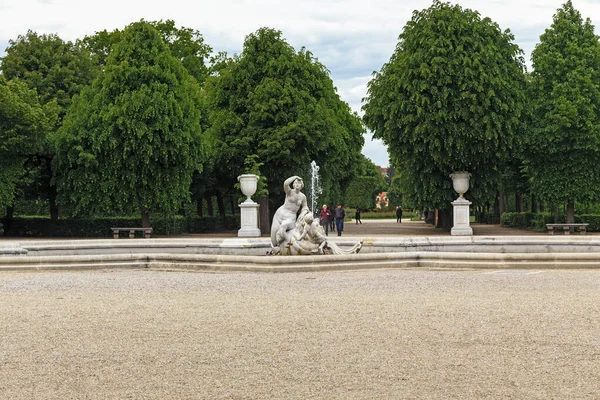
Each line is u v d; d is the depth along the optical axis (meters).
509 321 10.04
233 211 58.25
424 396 6.65
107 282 15.88
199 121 44.69
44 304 12.22
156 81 40.19
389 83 40.16
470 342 8.74
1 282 16.06
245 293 13.56
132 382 7.21
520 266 18.33
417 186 40.41
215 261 19.11
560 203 42.69
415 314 10.70
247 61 44.41
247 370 7.61
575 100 40.62
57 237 43.06
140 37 40.91
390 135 39.41
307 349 8.49
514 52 40.75
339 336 9.19
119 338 9.22
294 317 10.59
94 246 24.19
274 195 46.41
